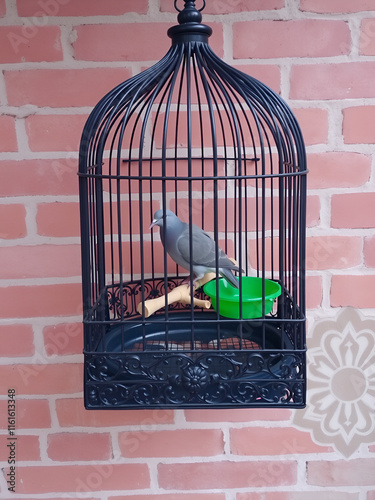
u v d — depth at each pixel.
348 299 1.05
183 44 0.76
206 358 0.73
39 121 0.98
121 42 0.96
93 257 0.95
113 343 0.87
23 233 1.02
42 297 1.05
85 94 0.98
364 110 0.99
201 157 0.97
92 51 0.96
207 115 0.99
